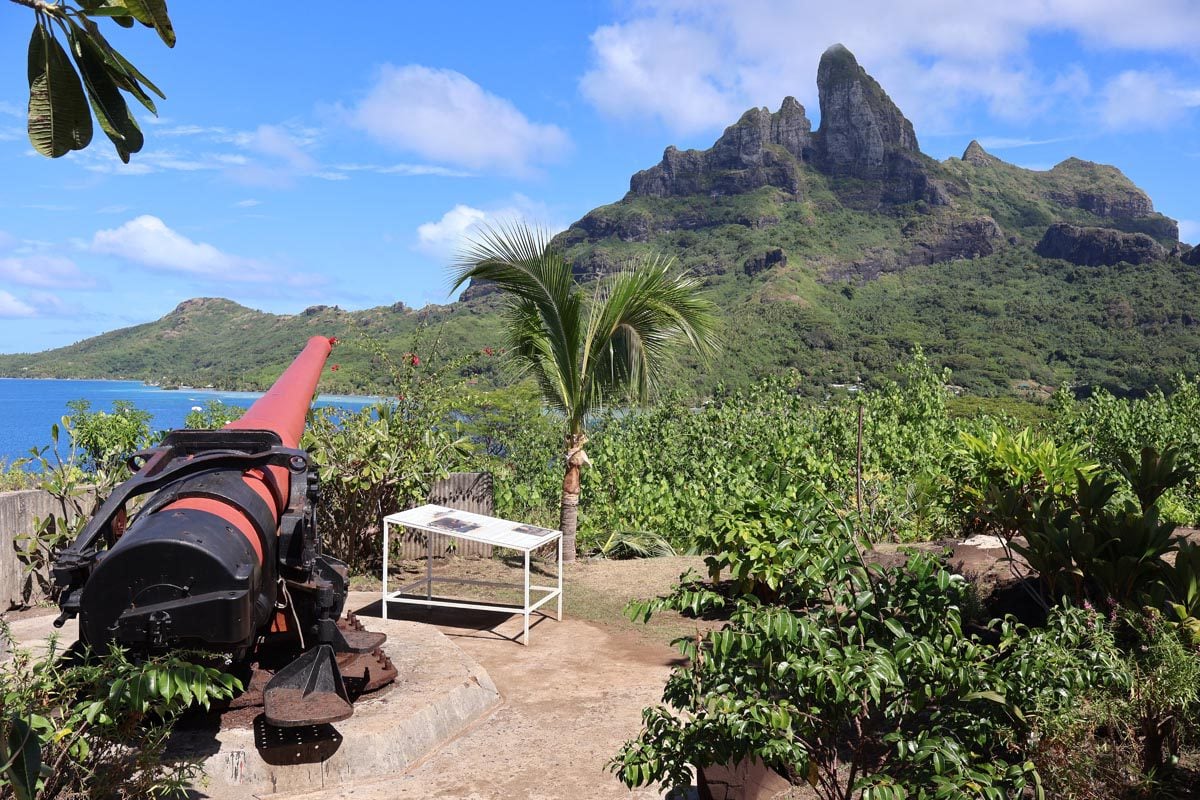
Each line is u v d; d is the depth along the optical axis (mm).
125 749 4027
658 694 6250
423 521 7918
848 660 2852
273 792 4570
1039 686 3207
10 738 2201
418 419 10930
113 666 3461
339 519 10281
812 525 3475
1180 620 4168
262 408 5719
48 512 8219
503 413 17266
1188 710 3619
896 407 20469
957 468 9625
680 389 18297
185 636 3852
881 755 4258
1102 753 3633
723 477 14422
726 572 9805
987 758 3502
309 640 5305
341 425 10305
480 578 10211
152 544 3859
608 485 14766
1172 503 11008
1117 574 5012
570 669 6879
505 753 5160
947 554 3785
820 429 17938
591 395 10633
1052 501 6297
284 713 4391
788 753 3035
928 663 2906
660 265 10031
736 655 3150
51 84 1768
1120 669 3230
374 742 4863
